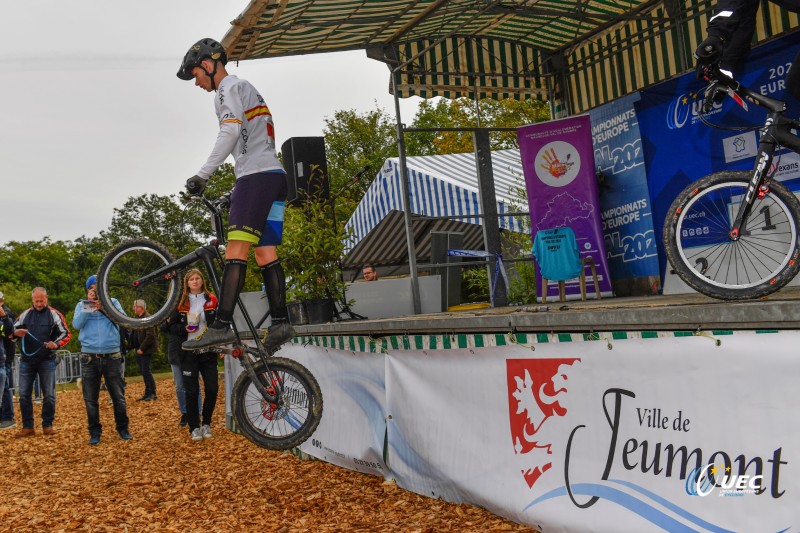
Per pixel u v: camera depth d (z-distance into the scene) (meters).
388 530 4.79
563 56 9.91
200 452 8.59
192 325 9.04
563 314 4.18
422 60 9.21
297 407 5.45
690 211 5.47
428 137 35.91
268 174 4.87
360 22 7.89
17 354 19.38
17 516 6.15
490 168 9.84
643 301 5.86
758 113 7.31
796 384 3.08
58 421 13.21
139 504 6.23
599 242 8.81
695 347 3.48
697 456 3.46
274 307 5.16
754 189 4.10
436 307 9.66
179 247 67.06
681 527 3.51
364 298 9.49
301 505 5.70
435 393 5.46
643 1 8.40
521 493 4.53
